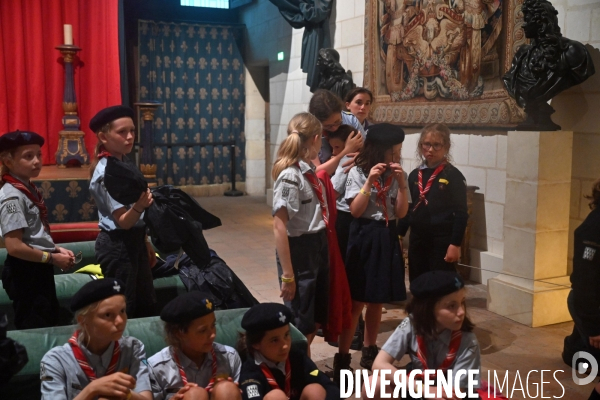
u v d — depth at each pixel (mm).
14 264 3010
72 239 5734
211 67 11109
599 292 3168
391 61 6727
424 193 3875
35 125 7340
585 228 3201
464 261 5516
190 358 2564
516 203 4691
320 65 7539
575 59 4293
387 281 3535
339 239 3754
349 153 3732
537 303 4406
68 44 7020
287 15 8406
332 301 3336
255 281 5738
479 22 5402
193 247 3186
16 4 7070
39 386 2537
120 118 3002
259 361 2576
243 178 11742
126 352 2477
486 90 5363
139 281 3240
